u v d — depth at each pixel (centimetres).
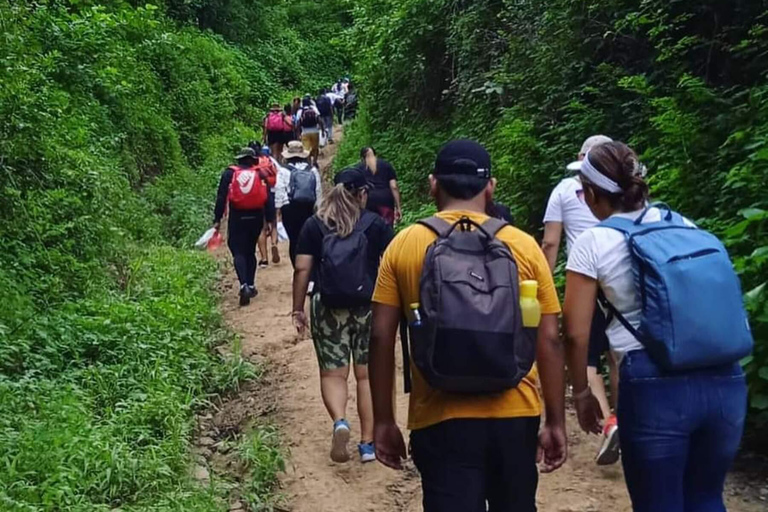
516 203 920
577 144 877
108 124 1456
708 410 314
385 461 337
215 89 2445
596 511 472
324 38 4103
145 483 492
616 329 331
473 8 1330
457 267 303
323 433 607
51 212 904
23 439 495
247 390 716
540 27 1067
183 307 871
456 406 310
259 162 1131
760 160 592
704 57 794
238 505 499
